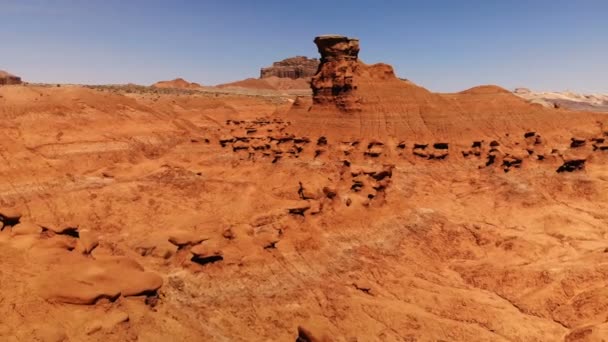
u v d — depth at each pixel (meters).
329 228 52.53
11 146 65.00
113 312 29.95
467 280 50.88
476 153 93.38
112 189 63.81
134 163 78.69
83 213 58.41
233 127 121.50
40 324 26.59
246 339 34.81
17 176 61.09
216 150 92.12
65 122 77.88
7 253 31.47
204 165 85.44
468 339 38.88
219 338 33.66
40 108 77.38
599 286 46.00
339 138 95.12
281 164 83.31
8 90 79.00
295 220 51.22
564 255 55.84
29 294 28.03
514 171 85.81
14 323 26.06
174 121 102.81
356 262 48.97
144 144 85.94
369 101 99.31
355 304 41.31
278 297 39.91
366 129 95.56
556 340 39.75
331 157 88.06
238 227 46.66
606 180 81.25
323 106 102.06
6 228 34.66
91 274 31.50
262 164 83.94
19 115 74.31
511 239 59.47
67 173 66.12
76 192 61.88
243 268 41.06
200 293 37.53
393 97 100.50
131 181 67.00
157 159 83.81
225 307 37.12
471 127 100.31
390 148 91.31
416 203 72.56
